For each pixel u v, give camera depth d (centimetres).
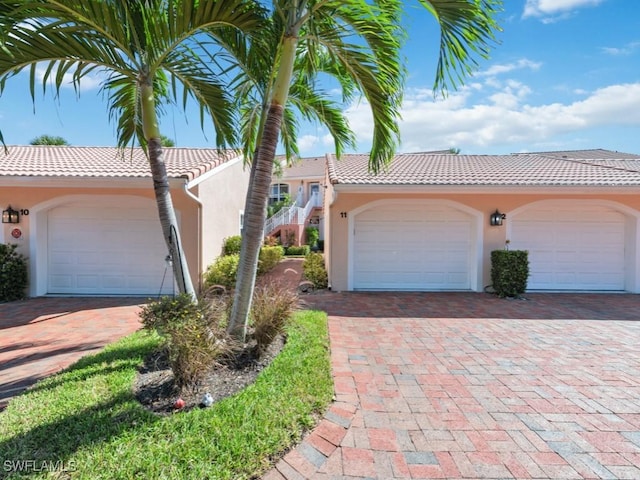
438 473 310
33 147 1413
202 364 417
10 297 1022
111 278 1122
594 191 1120
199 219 1083
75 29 428
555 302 1029
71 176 1002
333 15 486
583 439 362
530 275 1212
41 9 390
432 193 1163
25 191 1061
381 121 586
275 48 515
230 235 1458
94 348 622
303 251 2491
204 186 1150
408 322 804
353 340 671
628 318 850
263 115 572
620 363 564
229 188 1445
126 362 500
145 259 1121
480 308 947
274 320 521
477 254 1187
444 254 1220
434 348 630
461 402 434
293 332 639
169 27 466
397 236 1221
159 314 469
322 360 521
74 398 392
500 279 1094
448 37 445
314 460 321
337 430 367
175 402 392
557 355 598
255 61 539
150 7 455
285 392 413
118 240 1118
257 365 503
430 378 502
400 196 1180
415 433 368
